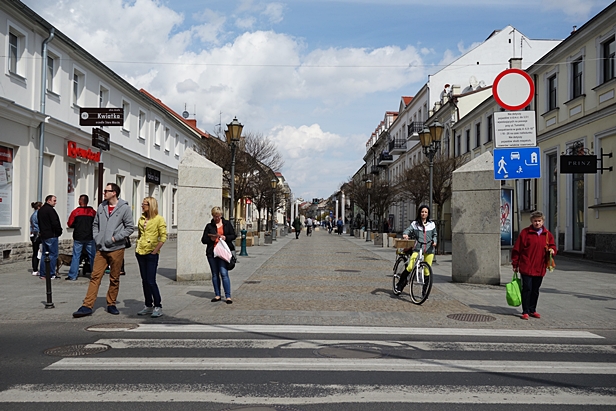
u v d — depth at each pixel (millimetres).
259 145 38719
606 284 13352
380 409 4449
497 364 5953
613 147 18797
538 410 4492
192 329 7719
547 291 12102
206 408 4445
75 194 21656
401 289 10961
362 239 44312
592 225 19906
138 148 29062
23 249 17281
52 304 9281
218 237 10023
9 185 16750
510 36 42719
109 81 24453
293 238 47188
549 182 24391
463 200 13164
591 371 5707
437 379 5336
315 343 6891
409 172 30469
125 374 5414
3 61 16047
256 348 6574
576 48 21500
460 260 13156
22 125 17203
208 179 13172
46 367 5648
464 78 43500
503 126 11125
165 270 15453
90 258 13211
